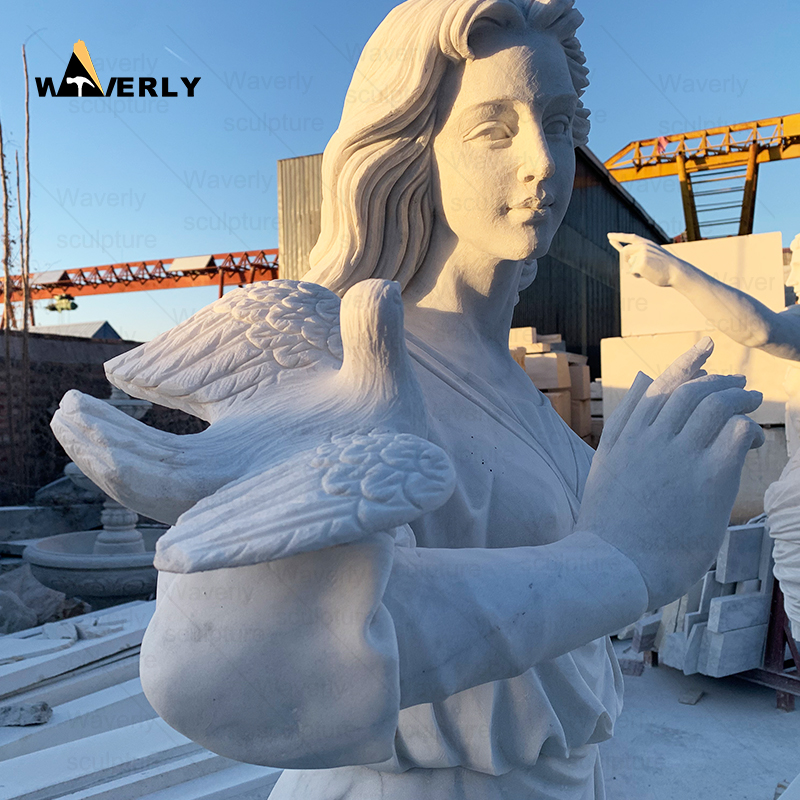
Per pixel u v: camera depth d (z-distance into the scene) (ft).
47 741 8.85
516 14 2.94
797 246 11.19
